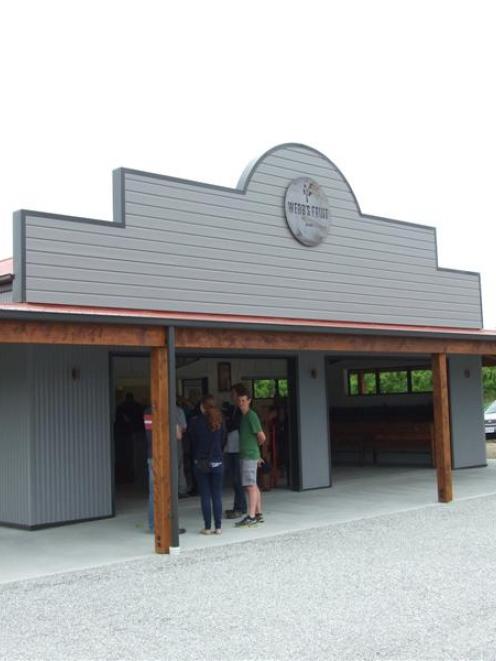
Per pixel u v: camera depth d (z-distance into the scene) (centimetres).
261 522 1088
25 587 759
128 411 1612
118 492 1477
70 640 586
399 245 1667
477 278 1870
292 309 1432
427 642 547
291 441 1452
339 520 1093
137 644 570
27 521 1088
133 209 1216
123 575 797
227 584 741
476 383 1891
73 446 1141
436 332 1284
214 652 544
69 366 1145
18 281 1087
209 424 1019
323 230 1502
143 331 905
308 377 1477
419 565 793
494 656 515
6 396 1132
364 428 1936
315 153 1510
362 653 529
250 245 1376
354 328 1152
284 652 538
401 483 1520
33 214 1101
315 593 694
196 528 1064
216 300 1312
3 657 552
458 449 1817
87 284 1149
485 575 743
